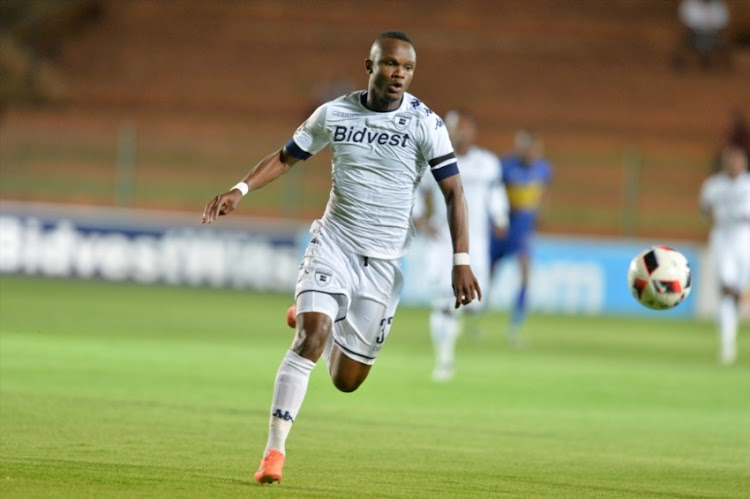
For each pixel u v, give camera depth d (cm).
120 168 9494
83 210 9469
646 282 2527
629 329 7400
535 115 11400
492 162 4478
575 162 10094
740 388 4450
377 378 4244
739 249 5625
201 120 11100
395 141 2148
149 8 12631
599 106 11594
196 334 5628
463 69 12006
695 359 5644
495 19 12812
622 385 4384
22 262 8625
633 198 9425
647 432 3158
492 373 4609
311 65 12006
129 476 2064
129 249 8606
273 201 9594
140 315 6475
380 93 2123
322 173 9631
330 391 3788
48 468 2111
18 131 9731
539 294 8406
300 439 2733
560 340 6425
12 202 9631
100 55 11944
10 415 2844
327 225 2209
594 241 8525
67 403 3131
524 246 6053
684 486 2284
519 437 2950
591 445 2861
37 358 4275
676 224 9912
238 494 1919
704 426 3334
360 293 2194
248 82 11738
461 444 2772
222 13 12775
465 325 7206
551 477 2331
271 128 10900
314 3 12900
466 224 2136
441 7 12950
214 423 2908
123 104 11381
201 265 8588
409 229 2241
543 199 8394
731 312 5622
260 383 3888
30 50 11544
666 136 11169
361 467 2344
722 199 5656
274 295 8475
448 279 4338
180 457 2344
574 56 12375
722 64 12338
